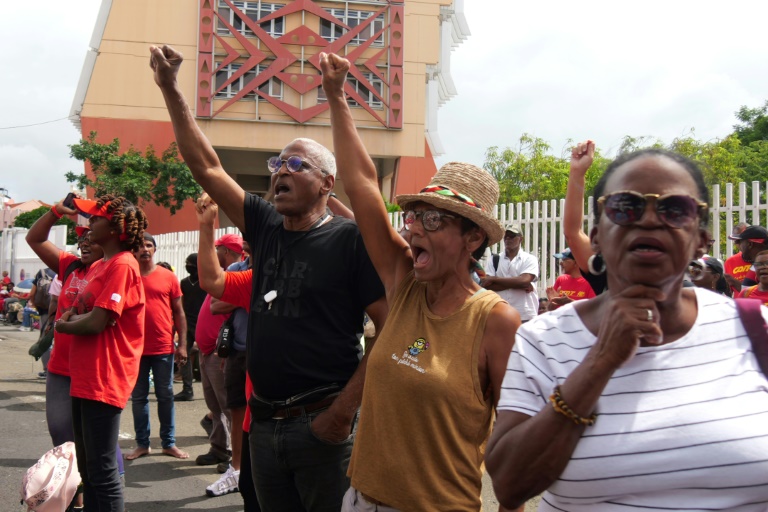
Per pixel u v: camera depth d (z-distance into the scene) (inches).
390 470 95.6
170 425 261.0
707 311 68.9
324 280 126.1
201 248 164.2
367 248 117.2
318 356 125.1
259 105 1195.9
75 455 170.4
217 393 238.8
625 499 65.3
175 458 257.0
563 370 69.1
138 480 229.6
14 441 275.3
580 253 124.3
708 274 173.9
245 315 210.8
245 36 1190.3
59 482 164.2
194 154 139.9
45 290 441.7
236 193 141.8
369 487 97.5
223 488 215.0
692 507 63.6
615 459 64.2
